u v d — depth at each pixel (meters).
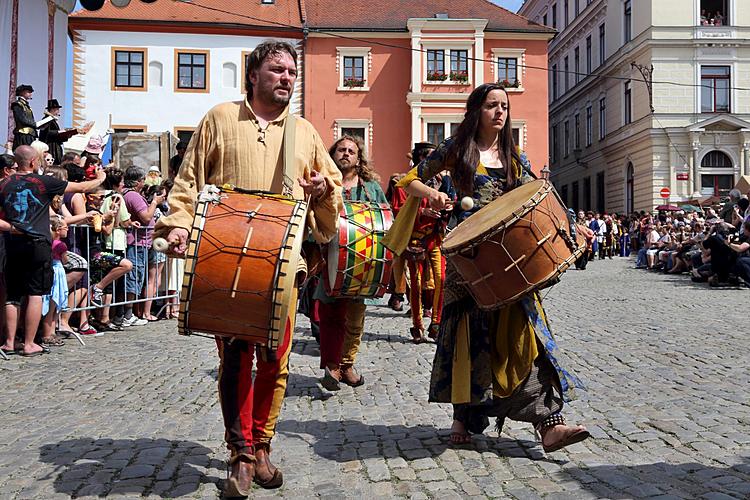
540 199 3.75
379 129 37.97
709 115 36.84
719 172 36.72
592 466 3.85
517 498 3.41
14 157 7.83
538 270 3.74
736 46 36.75
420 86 37.34
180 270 11.51
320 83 37.84
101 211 9.68
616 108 41.38
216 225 3.29
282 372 3.68
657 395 5.51
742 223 15.73
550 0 53.00
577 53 47.84
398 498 3.46
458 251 3.73
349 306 6.00
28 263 7.72
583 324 9.77
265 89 3.68
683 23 36.78
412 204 4.41
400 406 5.35
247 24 36.81
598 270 23.45
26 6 18.06
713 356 7.17
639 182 38.50
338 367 5.88
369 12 38.84
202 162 3.63
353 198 6.64
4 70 17.38
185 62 36.62
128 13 36.28
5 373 6.78
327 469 3.91
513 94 38.31
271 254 3.24
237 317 3.26
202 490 3.60
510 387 3.94
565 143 50.84
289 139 3.67
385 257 5.61
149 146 18.12
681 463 3.89
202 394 5.87
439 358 4.16
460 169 4.21
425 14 38.69
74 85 35.81
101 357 7.68
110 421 5.00
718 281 15.78
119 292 10.17
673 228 24.72
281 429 4.76
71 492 3.59
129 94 36.22
